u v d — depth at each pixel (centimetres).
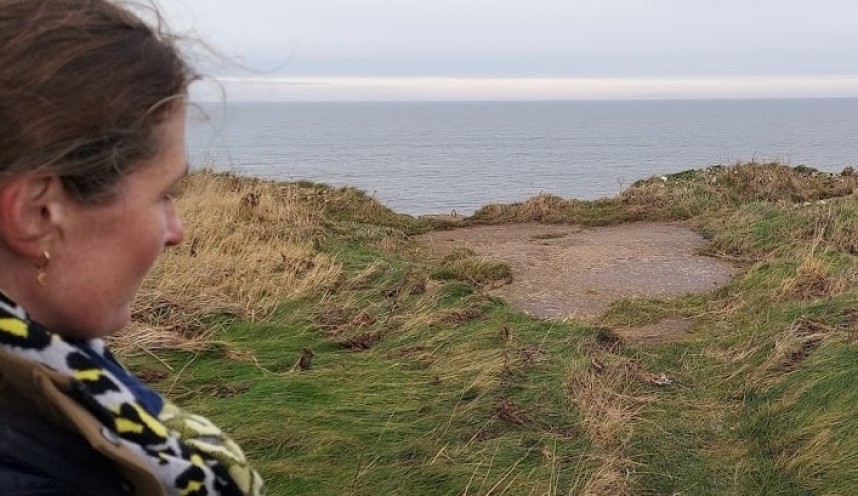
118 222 88
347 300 534
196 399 361
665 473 351
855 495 324
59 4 84
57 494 81
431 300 537
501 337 471
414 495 300
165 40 93
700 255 759
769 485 348
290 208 792
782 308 541
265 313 495
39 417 83
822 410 386
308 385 382
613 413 395
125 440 90
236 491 111
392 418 357
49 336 84
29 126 78
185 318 459
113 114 83
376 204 996
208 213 671
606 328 516
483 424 361
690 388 448
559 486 317
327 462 314
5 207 81
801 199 1011
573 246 812
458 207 3766
